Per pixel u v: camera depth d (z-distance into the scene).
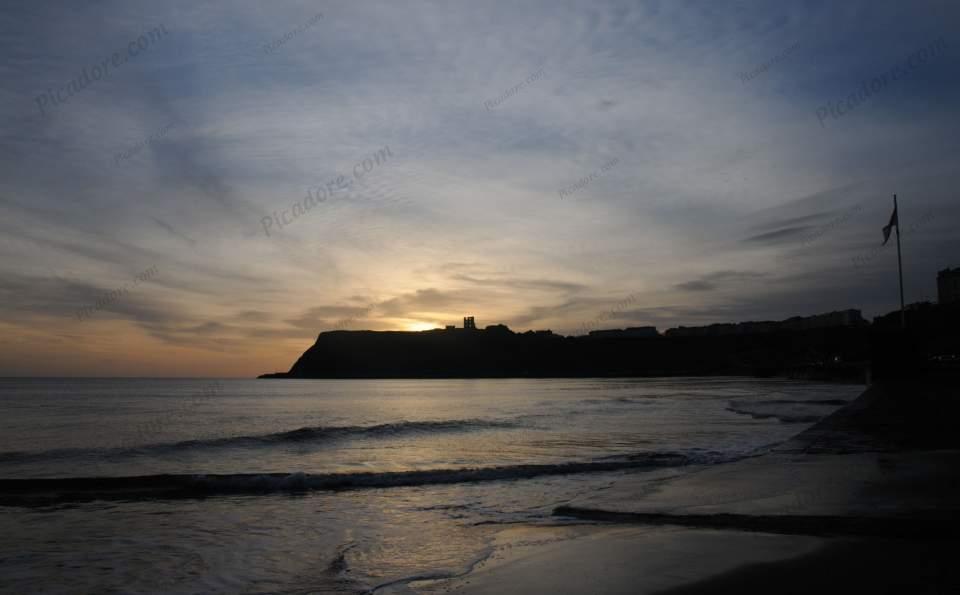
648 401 56.41
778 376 171.75
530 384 161.50
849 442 13.89
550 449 20.47
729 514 7.73
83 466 17.67
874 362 27.62
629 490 10.35
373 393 92.81
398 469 16.28
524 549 7.06
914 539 6.34
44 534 9.49
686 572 5.60
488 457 18.66
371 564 7.32
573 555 6.46
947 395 20.55
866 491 8.46
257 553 8.14
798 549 6.10
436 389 116.19
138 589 6.70
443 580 6.07
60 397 74.06
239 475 13.95
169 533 9.49
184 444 22.42
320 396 81.50
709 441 21.44
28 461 18.61
